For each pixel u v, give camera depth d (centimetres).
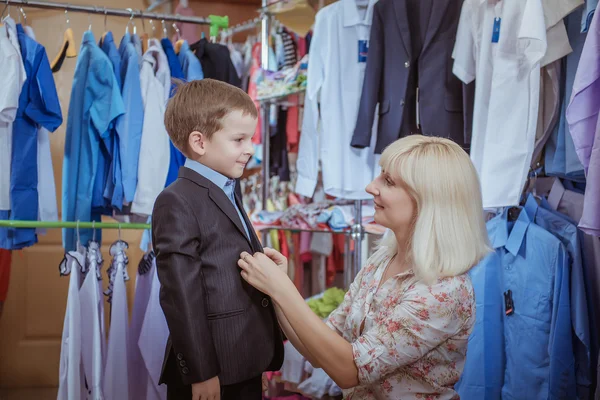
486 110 202
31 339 350
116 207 228
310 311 114
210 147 121
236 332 115
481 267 198
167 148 232
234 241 120
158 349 192
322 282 314
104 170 228
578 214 198
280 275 114
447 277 114
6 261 305
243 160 124
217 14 392
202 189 119
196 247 113
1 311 315
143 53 256
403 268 123
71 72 347
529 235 192
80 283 199
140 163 225
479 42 205
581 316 182
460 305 112
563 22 190
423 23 227
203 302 111
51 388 348
